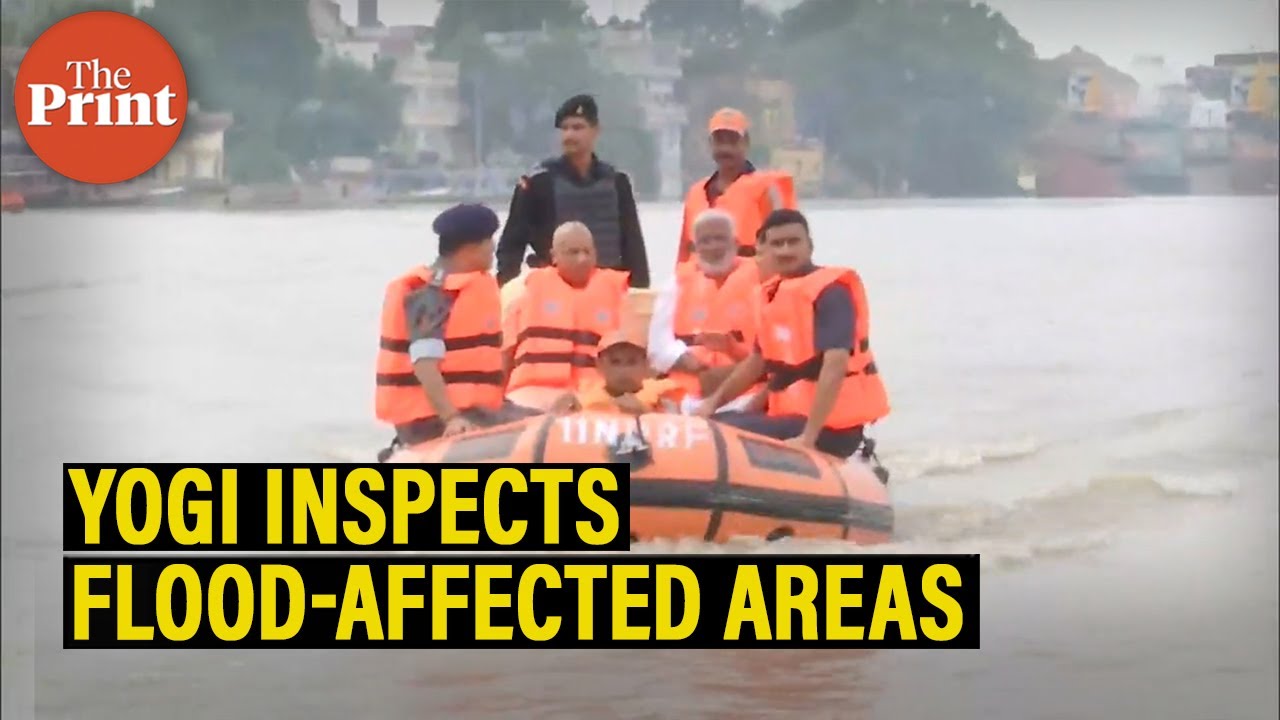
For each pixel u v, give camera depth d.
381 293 35.22
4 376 25.81
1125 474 18.86
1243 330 29.42
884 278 36.16
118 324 31.28
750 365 16.27
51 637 13.13
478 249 16.39
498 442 15.10
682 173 58.22
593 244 17.66
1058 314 31.22
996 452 20.03
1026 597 14.08
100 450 20.30
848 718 11.12
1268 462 19.59
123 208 56.28
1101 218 51.06
